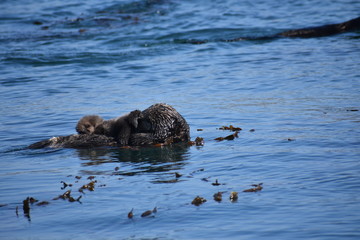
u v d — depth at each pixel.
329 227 15.69
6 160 25.11
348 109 31.89
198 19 72.94
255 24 68.25
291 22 68.44
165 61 51.84
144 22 72.75
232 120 31.28
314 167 21.58
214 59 51.81
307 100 35.00
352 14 71.25
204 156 24.53
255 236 15.45
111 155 25.69
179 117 27.41
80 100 38.16
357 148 24.00
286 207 17.42
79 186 20.70
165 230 16.19
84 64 51.41
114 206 18.33
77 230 16.55
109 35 65.38
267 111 32.84
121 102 36.97
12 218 17.70
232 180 20.58
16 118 33.59
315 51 52.75
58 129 30.78
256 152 24.52
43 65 51.47
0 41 63.03
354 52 50.81
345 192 18.45
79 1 92.00
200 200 18.23
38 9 85.88
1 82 45.12
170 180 21.00
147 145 27.12
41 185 21.03
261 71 45.59
